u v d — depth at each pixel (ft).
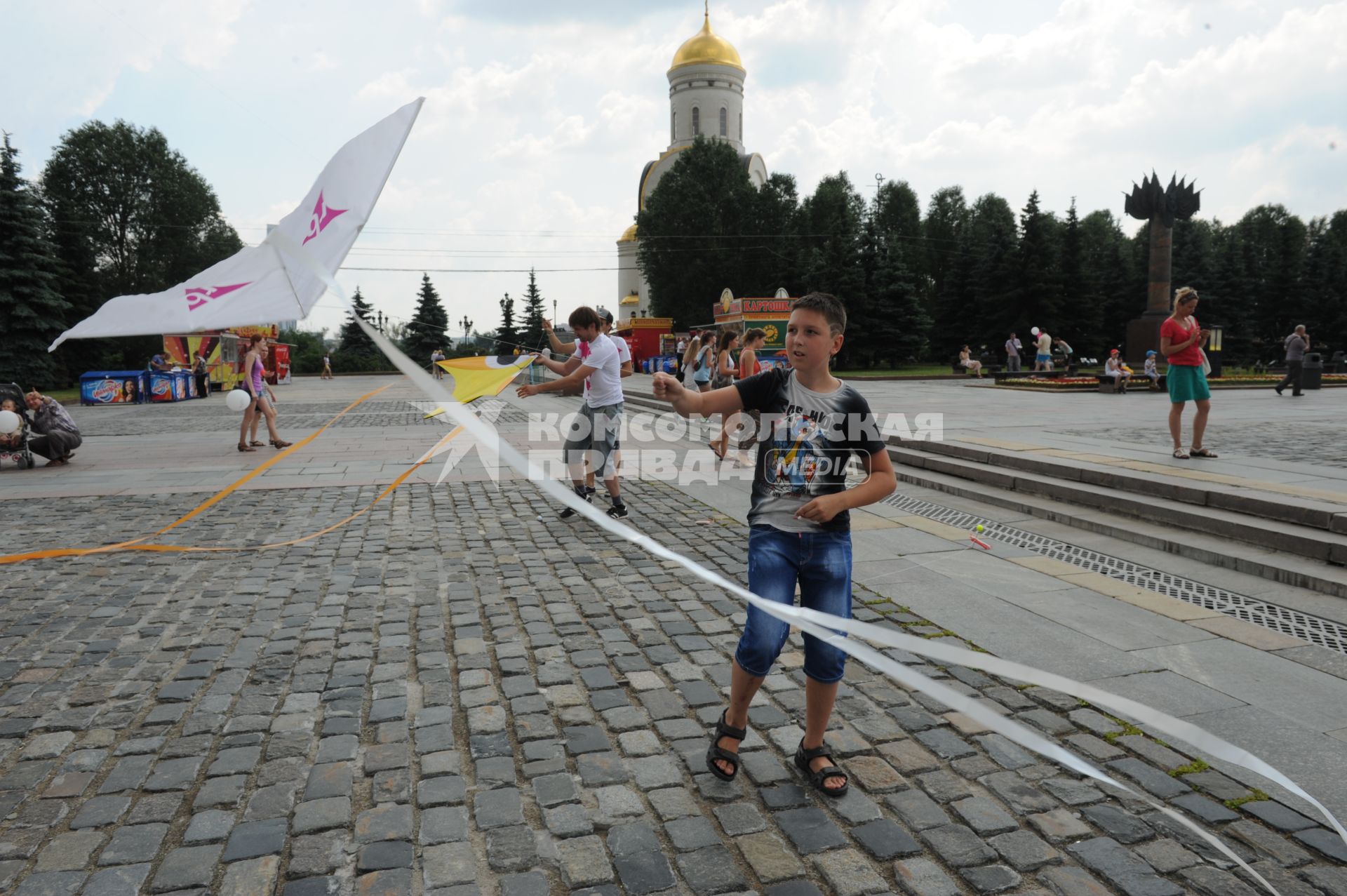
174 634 14.17
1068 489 23.13
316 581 17.40
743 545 20.59
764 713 11.07
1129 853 7.97
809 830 8.41
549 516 23.89
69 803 8.95
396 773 9.54
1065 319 148.87
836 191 179.93
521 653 13.30
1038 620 14.57
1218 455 26.86
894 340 142.41
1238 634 13.75
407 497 26.89
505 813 8.73
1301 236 171.32
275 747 10.17
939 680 11.99
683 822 8.57
